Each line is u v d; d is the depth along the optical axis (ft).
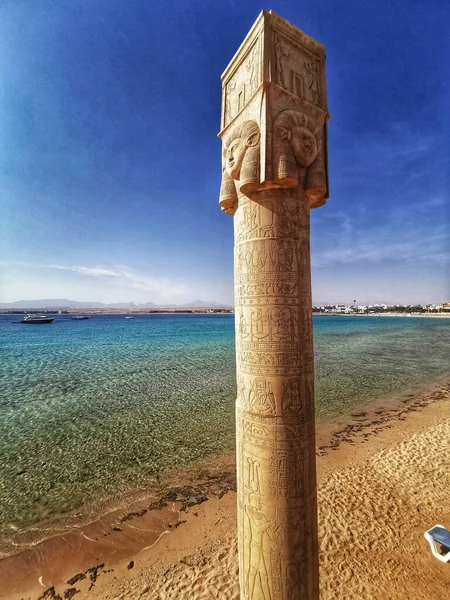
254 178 10.89
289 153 10.71
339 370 73.26
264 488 10.89
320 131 12.20
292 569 10.71
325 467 27.02
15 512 23.18
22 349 118.52
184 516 21.83
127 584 16.12
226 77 13.34
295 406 10.91
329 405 47.16
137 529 20.65
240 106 12.19
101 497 24.90
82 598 15.51
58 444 35.81
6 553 18.88
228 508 22.52
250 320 11.37
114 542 19.47
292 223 11.26
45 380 68.54
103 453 33.22
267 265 11.09
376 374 68.64
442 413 41.14
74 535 20.31
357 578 15.29
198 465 29.78
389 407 45.27
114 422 42.57
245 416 11.47
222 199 12.51
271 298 11.00
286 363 10.89
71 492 25.79
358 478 24.67
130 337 166.40
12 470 29.81
